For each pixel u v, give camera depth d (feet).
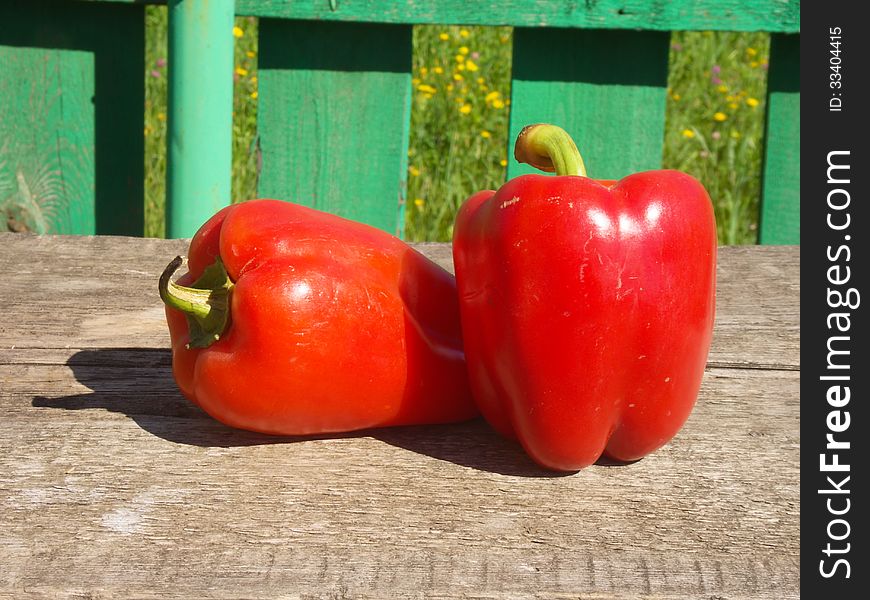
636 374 1.36
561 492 1.35
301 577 1.18
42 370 1.63
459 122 3.97
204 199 2.41
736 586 1.18
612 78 2.49
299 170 2.55
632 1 2.42
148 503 1.30
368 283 1.43
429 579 1.18
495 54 4.46
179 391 1.58
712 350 1.75
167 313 1.52
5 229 2.59
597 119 2.51
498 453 1.44
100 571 1.18
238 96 3.80
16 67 2.51
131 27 2.50
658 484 1.37
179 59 2.35
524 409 1.36
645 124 2.51
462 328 1.43
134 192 2.60
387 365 1.43
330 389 1.40
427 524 1.27
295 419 1.42
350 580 1.18
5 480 1.33
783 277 2.04
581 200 1.32
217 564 1.19
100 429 1.46
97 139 2.56
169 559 1.20
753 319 1.87
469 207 1.42
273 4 2.42
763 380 1.65
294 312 1.37
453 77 4.20
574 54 2.48
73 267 2.02
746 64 4.85
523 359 1.34
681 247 1.34
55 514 1.27
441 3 2.42
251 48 4.37
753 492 1.36
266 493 1.32
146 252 2.10
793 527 1.29
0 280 1.95
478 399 1.46
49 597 1.15
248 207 1.48
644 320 1.33
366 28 2.46
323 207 2.57
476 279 1.38
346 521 1.27
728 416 1.54
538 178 1.35
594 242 1.31
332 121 2.52
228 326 1.42
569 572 1.20
